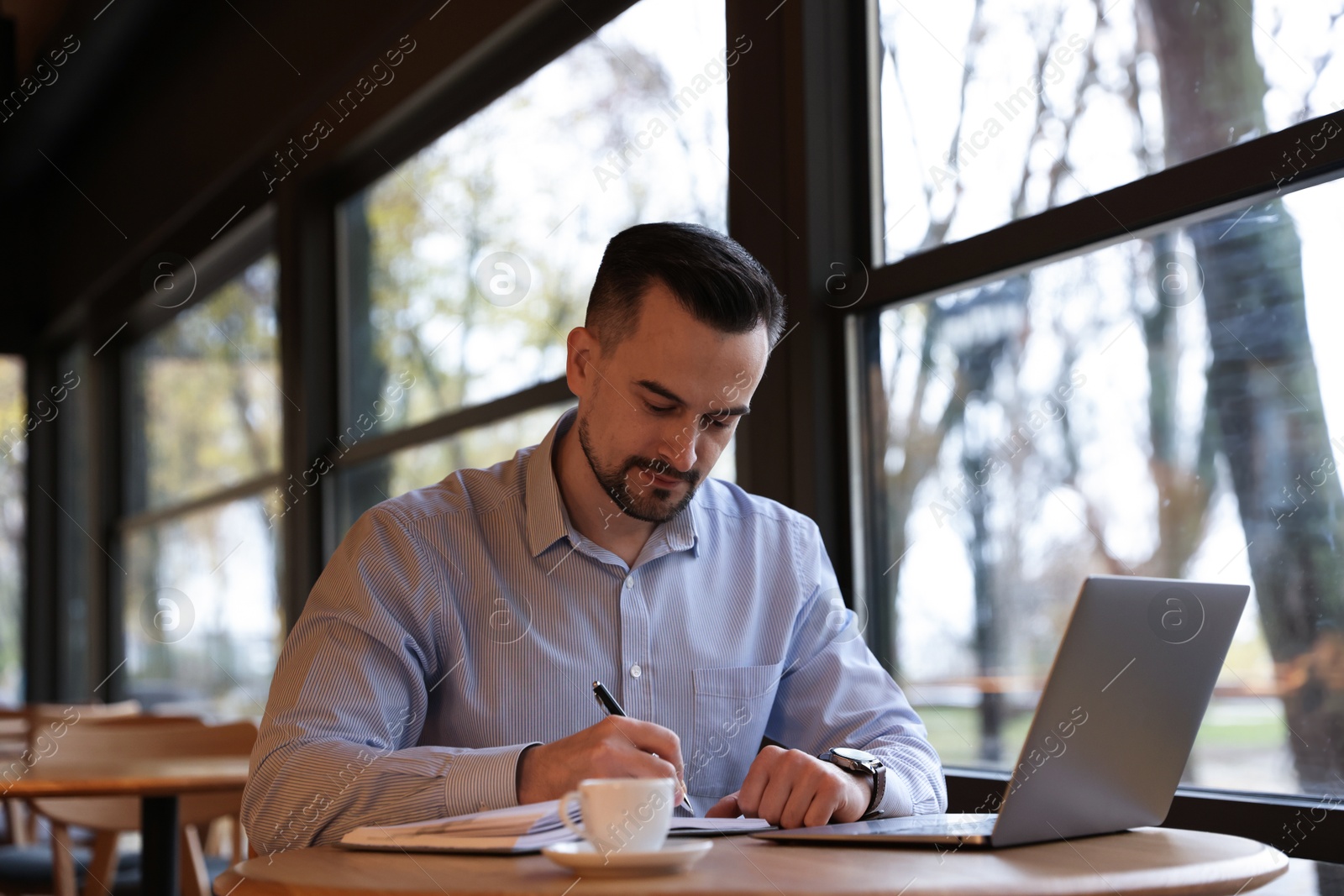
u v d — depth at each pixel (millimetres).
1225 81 1479
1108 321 1594
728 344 1190
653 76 2301
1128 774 956
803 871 804
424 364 3053
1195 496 1501
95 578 4953
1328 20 1367
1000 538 1742
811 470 1873
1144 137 1568
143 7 3893
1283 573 1405
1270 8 1426
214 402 4188
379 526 1312
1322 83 1374
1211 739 1458
